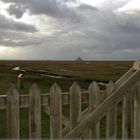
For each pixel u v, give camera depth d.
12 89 3.79
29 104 3.92
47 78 39.59
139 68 4.44
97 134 4.20
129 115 4.64
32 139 3.96
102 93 4.62
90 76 48.25
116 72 73.25
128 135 4.75
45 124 9.89
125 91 4.36
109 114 4.45
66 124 4.39
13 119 3.80
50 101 4.09
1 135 8.65
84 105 11.57
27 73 58.09
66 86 29.44
